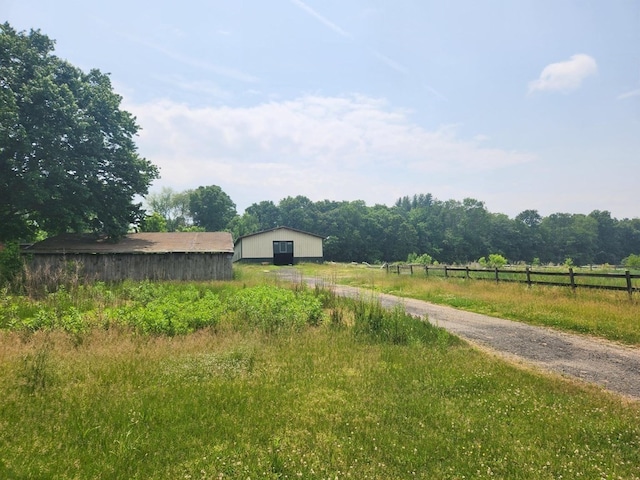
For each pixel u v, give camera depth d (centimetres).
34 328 921
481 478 388
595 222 10725
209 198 8825
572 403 587
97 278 2302
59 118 2272
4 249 2069
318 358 789
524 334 1109
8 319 1031
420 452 437
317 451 432
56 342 802
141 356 743
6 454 395
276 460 405
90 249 2391
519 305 1459
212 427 479
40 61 2369
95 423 473
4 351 727
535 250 10319
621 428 508
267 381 651
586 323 1156
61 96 2300
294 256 5212
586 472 405
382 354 834
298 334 967
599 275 1508
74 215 2361
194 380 644
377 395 604
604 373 774
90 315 1009
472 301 1622
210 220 8919
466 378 686
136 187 2730
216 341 864
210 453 420
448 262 9575
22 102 2167
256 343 859
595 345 989
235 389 605
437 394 616
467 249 9856
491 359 830
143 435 453
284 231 5206
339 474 389
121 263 2416
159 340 853
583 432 495
